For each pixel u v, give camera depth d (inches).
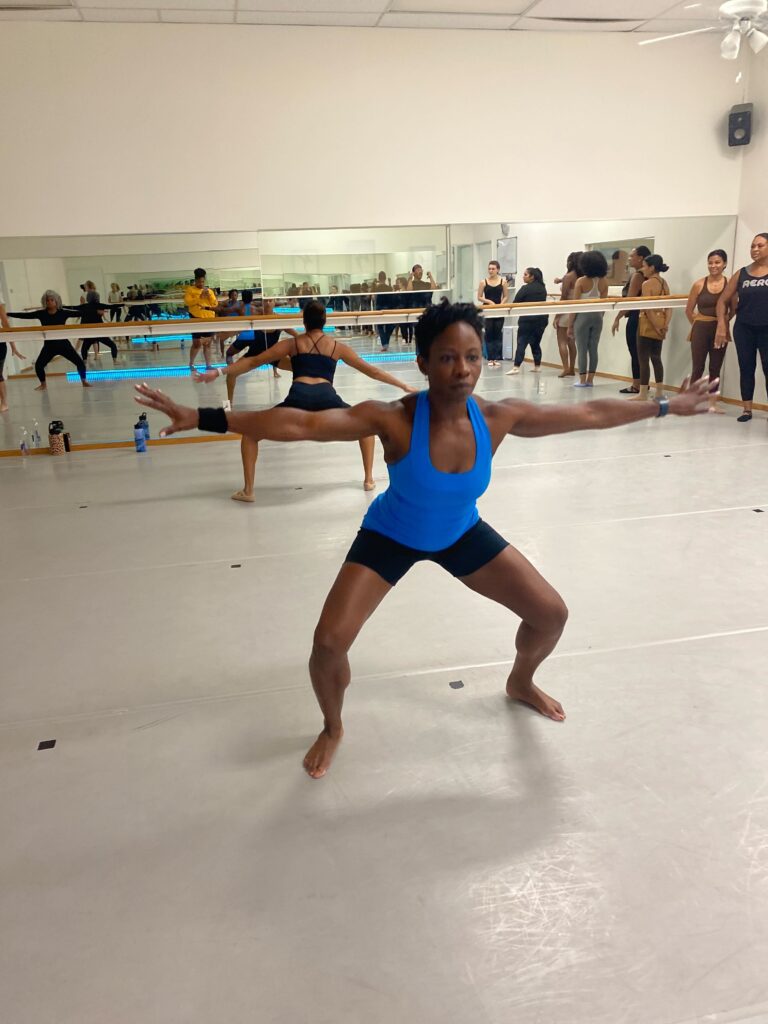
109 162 279.7
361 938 69.9
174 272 290.8
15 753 100.0
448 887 75.4
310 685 115.1
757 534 171.6
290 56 283.3
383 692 111.9
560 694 109.7
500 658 121.0
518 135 304.7
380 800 88.8
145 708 110.0
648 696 108.3
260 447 294.8
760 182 314.0
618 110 309.7
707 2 269.6
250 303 297.7
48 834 85.0
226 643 129.3
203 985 65.7
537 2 265.4
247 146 287.1
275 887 76.3
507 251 312.3
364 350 312.5
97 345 294.0
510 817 85.1
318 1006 63.4
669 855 78.7
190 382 302.7
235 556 171.0
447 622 134.3
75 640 132.0
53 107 273.1
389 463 83.3
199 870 79.0
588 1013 61.9
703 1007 62.1
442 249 307.6
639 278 322.7
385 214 301.3
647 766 93.2
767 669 114.4
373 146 295.4
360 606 86.6
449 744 98.8
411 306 309.0
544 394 331.9
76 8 255.4
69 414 299.6
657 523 181.6
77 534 190.1
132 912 73.9
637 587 145.5
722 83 314.2
